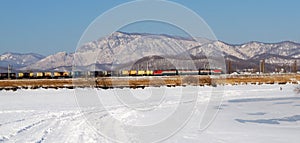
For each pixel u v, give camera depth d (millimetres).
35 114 22453
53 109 25453
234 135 13727
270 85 51500
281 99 31531
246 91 41562
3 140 12742
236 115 20250
